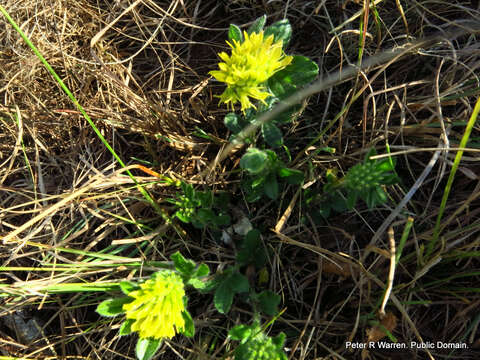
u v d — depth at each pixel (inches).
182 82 10.5
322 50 10.2
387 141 8.7
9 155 10.7
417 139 9.1
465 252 7.8
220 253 9.1
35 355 9.3
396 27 9.9
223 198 9.1
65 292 9.2
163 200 9.2
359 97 9.8
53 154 10.5
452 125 8.6
